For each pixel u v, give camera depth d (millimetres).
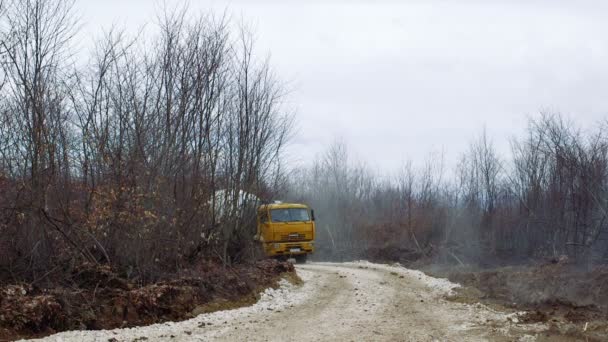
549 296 16250
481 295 18234
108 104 16719
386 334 12258
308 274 24359
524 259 27875
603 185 24922
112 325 12852
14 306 11672
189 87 18984
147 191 16578
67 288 13531
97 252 15531
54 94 15602
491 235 32938
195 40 19656
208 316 14383
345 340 11617
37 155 14383
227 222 21406
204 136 19703
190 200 18781
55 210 15023
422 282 22141
